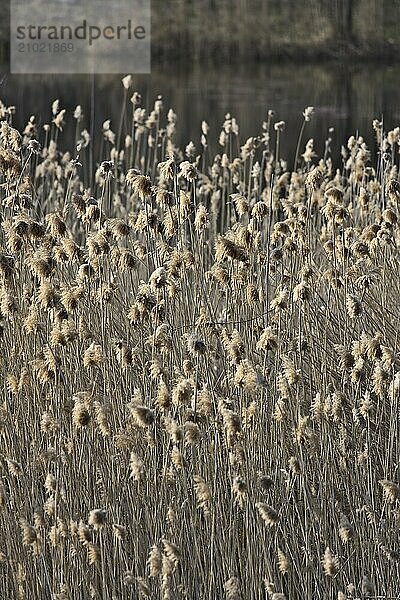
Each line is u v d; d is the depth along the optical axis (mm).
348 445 18578
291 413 19547
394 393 17500
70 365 19406
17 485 18562
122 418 19109
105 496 17688
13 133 22078
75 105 72688
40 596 17234
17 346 19938
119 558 17688
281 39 126812
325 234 24703
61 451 16906
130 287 22531
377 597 16672
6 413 18516
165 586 15172
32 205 20531
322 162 29203
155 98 80375
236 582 15547
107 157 48625
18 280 20047
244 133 60812
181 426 16812
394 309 23953
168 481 17953
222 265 19094
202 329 19875
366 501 18250
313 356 21719
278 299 18797
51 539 16062
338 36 126688
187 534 17766
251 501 17469
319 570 17828
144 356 19906
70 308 17781
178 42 125312
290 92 88000
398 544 18094
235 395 19219
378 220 24453
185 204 20172
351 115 69625
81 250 19016
